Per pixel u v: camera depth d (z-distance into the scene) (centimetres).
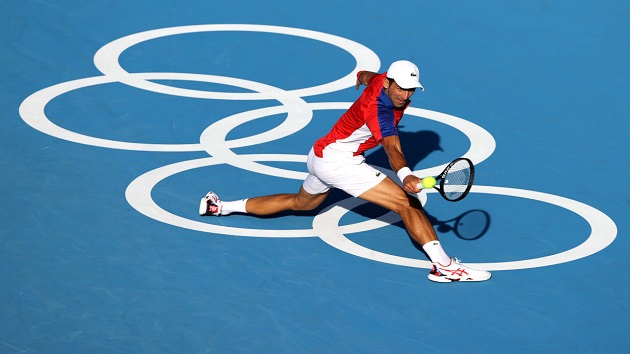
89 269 3047
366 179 3020
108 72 4569
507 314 2895
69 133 3978
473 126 4150
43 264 3064
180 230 3300
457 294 2984
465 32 5100
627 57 4875
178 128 4072
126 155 3822
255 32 5059
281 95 4409
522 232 3359
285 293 2959
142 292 2936
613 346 2764
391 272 3094
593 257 3216
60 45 4816
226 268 3084
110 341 2695
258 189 3606
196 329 2766
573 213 3497
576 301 2975
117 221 3344
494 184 3688
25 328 2739
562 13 5344
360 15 5294
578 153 3950
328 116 4222
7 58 4641
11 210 3381
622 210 3528
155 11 5269
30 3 5231
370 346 2719
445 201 3553
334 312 2872
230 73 4616
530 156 3912
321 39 4997
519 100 4397
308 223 3384
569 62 4797
